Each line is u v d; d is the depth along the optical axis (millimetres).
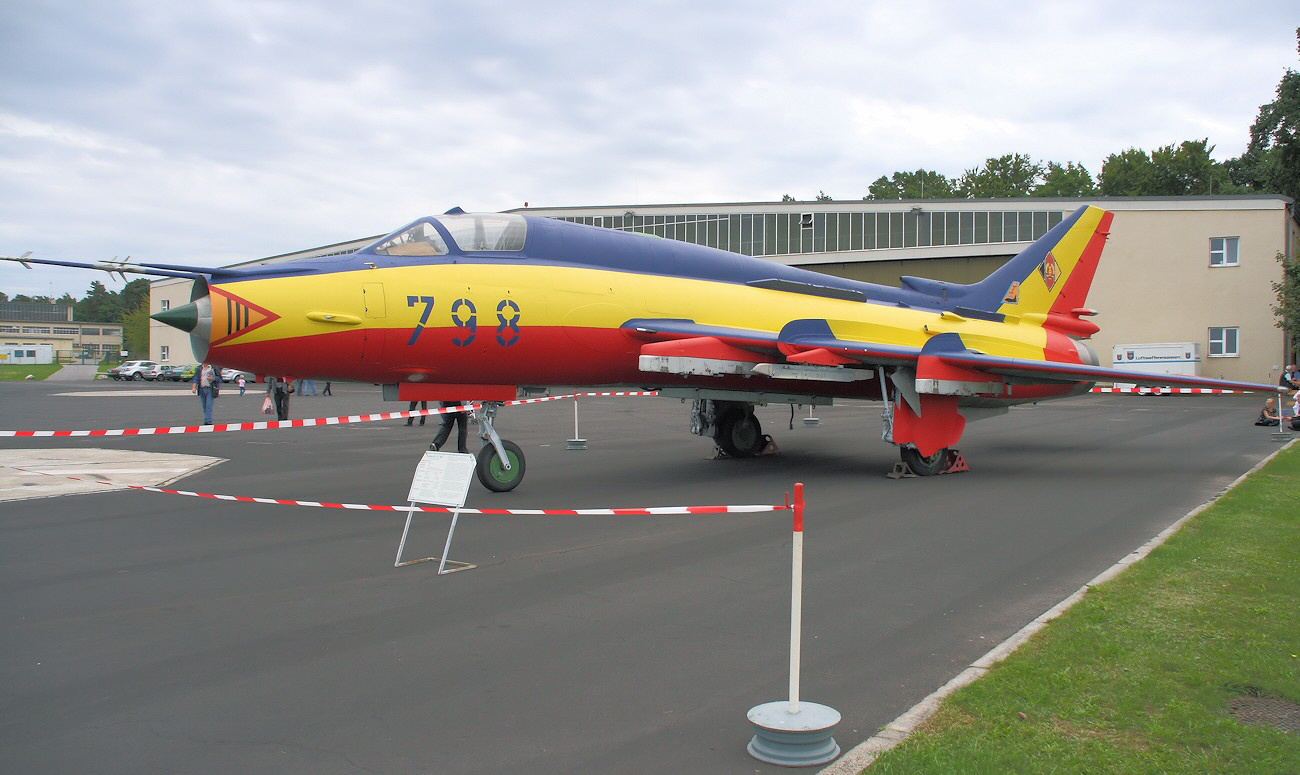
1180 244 40875
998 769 3562
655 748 3926
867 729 4098
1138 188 87375
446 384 11203
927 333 14688
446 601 6352
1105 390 16141
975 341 15195
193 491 11680
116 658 5176
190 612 6109
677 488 11805
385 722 4234
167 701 4520
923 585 6746
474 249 11383
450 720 4250
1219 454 15969
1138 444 17875
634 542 8383
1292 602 5898
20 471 13828
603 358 11992
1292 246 43188
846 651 5219
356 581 6938
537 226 12102
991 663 4879
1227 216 40094
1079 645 5090
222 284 9492
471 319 10734
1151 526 9086
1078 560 7555
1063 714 4133
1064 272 17297
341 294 9953
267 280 9703
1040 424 23141
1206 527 8523
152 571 7285
